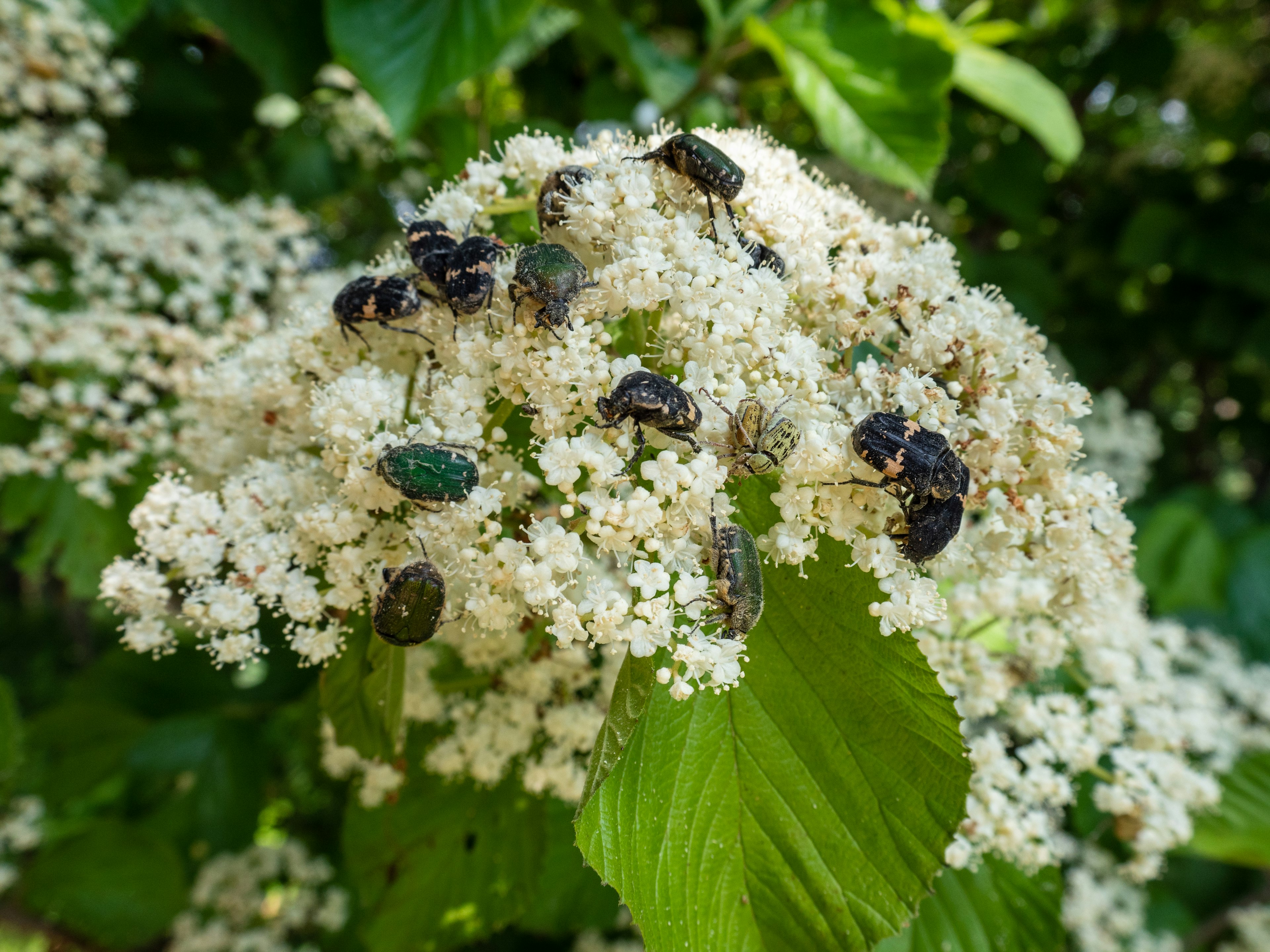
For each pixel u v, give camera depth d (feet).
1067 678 0.63
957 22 1.07
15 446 0.78
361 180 1.27
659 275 0.40
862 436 0.39
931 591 0.41
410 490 0.39
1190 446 1.68
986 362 0.44
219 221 0.80
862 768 0.41
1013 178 1.23
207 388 0.52
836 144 0.75
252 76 1.02
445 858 0.61
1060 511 0.45
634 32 0.94
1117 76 1.39
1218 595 1.10
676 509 0.39
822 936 0.40
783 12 0.84
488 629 0.44
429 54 0.64
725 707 0.42
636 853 0.40
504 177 0.55
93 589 0.85
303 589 0.43
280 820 1.24
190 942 0.99
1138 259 1.32
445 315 0.44
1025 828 0.51
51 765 1.17
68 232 0.81
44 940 1.07
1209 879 1.06
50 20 0.72
